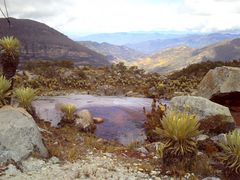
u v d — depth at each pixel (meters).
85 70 44.50
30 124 9.42
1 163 8.42
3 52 14.62
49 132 12.51
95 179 7.76
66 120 15.10
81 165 8.87
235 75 16.83
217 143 10.74
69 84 34.84
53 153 9.48
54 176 7.88
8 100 13.02
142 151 11.23
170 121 8.74
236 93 16.59
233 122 12.62
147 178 8.09
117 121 17.25
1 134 8.88
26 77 35.72
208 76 18.08
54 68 41.59
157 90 28.73
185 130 8.53
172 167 8.39
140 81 36.00
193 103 12.95
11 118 9.46
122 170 8.64
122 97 27.20
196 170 8.45
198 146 10.79
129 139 14.21
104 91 30.84
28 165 8.42
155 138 13.20
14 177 7.73
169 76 44.47
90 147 11.26
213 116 12.41
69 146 11.00
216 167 8.90
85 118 15.47
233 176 7.89
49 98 25.64
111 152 10.96
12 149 8.67
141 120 17.45
